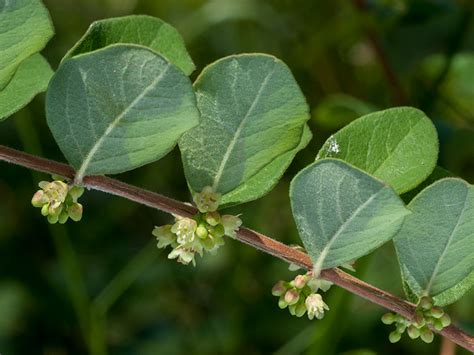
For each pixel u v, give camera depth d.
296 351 0.46
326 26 0.52
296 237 0.49
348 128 0.25
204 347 0.51
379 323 0.48
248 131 0.23
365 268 0.37
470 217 0.24
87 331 0.45
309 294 0.24
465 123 0.47
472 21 0.46
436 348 0.47
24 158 0.24
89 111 0.23
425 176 0.24
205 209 0.24
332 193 0.23
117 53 0.22
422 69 0.48
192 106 0.22
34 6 0.22
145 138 0.23
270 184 0.25
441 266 0.25
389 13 0.43
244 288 0.51
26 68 0.26
